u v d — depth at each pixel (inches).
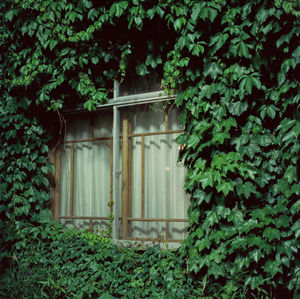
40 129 203.8
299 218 132.3
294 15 132.0
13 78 200.8
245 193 141.8
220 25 146.7
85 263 173.8
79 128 205.9
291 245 134.3
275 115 141.7
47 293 171.3
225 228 146.6
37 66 191.9
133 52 178.9
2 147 201.3
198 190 150.6
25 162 200.5
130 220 185.0
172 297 150.1
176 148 177.6
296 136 131.0
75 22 183.6
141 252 177.2
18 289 174.4
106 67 188.2
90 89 187.0
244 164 144.2
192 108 153.7
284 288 137.5
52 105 195.2
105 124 198.5
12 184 201.2
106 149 197.2
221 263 145.6
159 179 180.5
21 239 194.5
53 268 179.5
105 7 175.0
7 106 201.5
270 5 134.1
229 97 145.5
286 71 134.3
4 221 199.9
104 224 193.6
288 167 135.9
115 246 175.9
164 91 171.9
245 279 140.3
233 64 145.2
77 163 204.7
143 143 185.0
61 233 190.9
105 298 154.6
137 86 186.7
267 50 140.4
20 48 199.2
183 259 159.9
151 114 184.7
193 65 152.9
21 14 190.5
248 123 145.6
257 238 137.1
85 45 183.0
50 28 185.0
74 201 203.6
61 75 189.5
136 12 160.7
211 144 147.9
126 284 162.6
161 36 168.9
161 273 158.7
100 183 197.2
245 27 142.6
